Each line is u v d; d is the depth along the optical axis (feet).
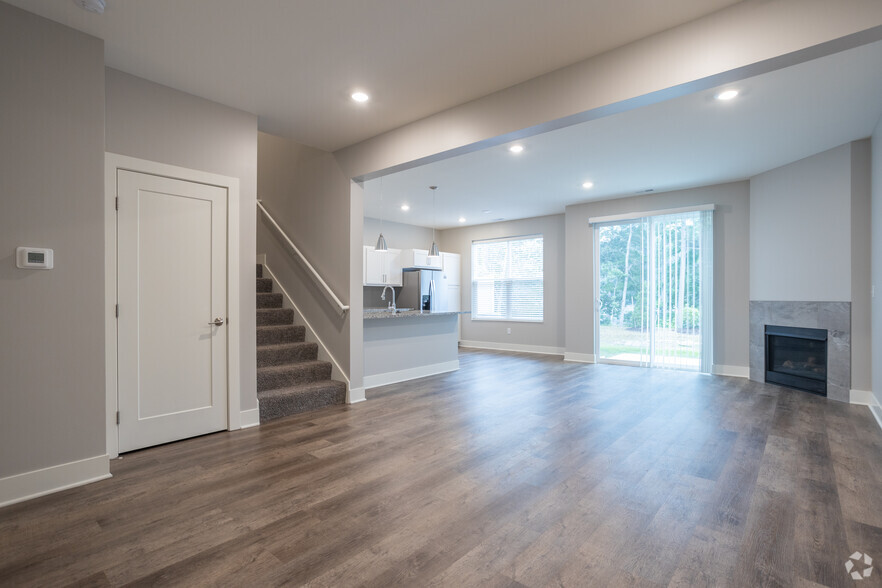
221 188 11.12
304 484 8.04
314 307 15.44
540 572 5.51
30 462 7.49
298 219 16.21
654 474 8.54
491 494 7.67
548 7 7.45
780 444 10.24
